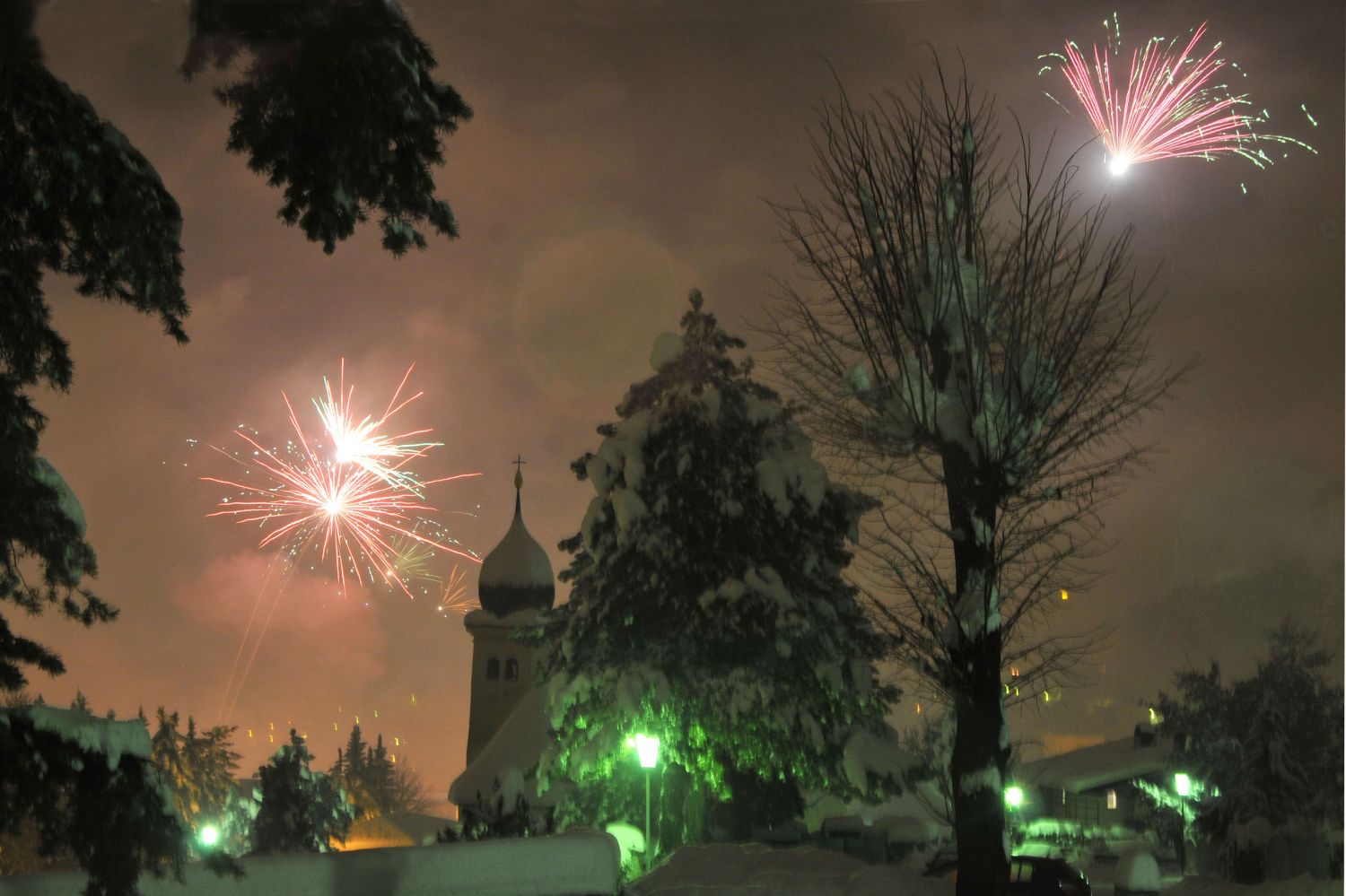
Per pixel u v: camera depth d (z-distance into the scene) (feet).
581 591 127.75
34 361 41.34
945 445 68.08
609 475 125.29
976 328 69.21
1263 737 118.62
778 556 121.19
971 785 66.28
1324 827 113.80
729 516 120.98
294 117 45.57
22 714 38.40
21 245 41.57
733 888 77.30
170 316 44.65
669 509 121.49
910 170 71.46
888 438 70.18
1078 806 180.55
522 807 95.71
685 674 117.50
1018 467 68.49
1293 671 129.39
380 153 46.65
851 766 118.11
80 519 41.01
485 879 59.82
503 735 218.79
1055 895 81.00
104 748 38.99
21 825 39.29
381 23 45.44
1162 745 179.73
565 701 121.39
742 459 123.85
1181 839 149.07
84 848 38.34
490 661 254.68
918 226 70.79
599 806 121.08
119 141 43.29
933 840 125.08
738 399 127.03
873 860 121.80
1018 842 154.71
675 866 83.56
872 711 122.83
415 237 49.06
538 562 258.37
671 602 119.75
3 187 41.04
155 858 39.40
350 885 54.90
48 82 41.91
